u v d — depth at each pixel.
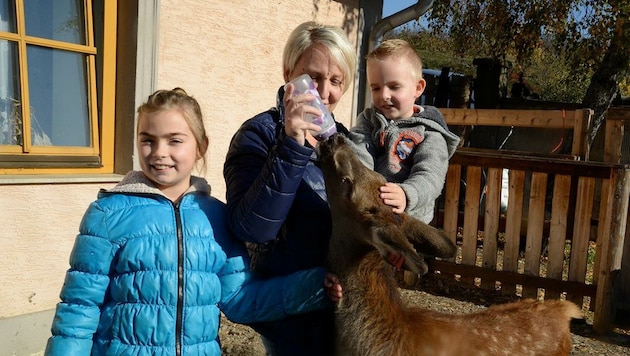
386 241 2.36
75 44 4.61
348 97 7.18
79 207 4.62
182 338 2.26
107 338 2.24
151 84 4.95
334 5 6.89
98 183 4.73
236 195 2.41
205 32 5.54
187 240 2.30
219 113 5.79
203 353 2.31
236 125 5.98
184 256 2.28
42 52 4.43
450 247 2.55
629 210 5.70
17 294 4.34
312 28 2.65
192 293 2.27
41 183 4.36
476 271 6.64
